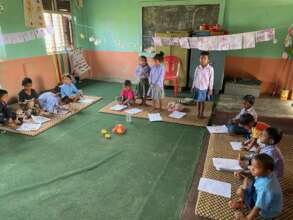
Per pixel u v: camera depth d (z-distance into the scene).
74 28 6.00
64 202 2.00
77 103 4.39
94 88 5.53
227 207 1.88
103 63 6.37
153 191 2.13
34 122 3.54
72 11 5.83
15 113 3.50
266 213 1.56
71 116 3.83
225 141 2.91
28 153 2.75
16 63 4.55
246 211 1.82
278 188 1.54
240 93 5.03
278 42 4.86
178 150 2.83
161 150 2.83
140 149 2.85
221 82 5.07
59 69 5.58
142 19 5.68
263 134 1.93
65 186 2.19
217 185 2.11
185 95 5.00
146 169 2.46
